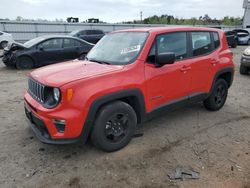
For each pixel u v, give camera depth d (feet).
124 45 13.43
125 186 9.66
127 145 12.57
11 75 30.53
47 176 10.27
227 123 15.52
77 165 10.99
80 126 10.45
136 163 11.11
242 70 30.89
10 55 33.81
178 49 13.99
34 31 88.28
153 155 11.75
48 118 10.39
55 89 10.29
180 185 9.67
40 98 11.07
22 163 11.14
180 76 13.85
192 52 14.75
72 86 10.17
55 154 11.85
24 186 9.68
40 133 11.16
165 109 13.57
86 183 9.84
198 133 14.08
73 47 35.63
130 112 11.97
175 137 13.57
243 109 18.13
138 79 11.88
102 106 11.24
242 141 13.19
